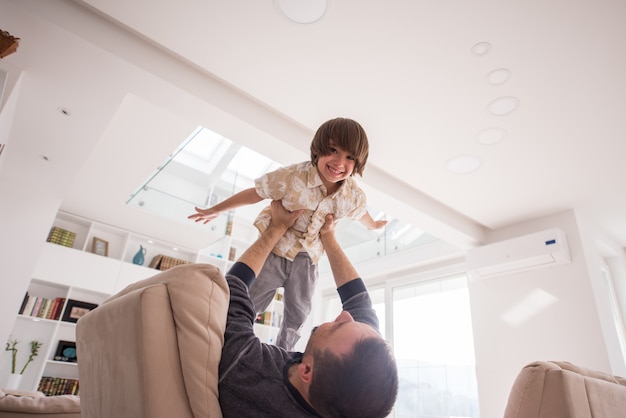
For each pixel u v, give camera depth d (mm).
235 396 647
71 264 4012
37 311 3807
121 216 4281
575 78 2098
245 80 2332
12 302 3172
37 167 3178
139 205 4145
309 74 2244
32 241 3395
